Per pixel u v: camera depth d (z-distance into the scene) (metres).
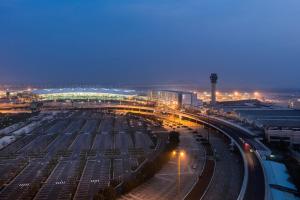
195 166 84.12
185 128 144.25
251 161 81.06
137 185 70.25
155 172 79.06
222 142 114.00
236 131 123.75
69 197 65.44
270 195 59.47
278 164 78.88
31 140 119.25
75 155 97.94
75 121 164.50
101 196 60.69
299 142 104.00
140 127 146.50
